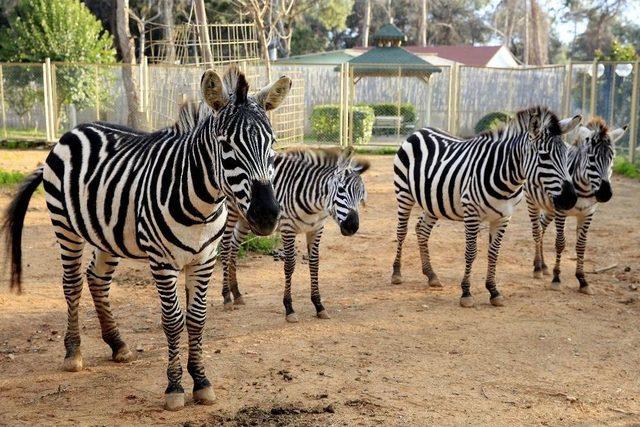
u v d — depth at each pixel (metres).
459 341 6.15
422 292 7.76
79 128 5.35
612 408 4.84
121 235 4.80
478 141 7.29
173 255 4.47
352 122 22.61
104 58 26.95
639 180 15.55
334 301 7.36
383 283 8.13
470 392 5.06
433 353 5.84
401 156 8.15
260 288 7.84
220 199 4.44
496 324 6.64
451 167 7.38
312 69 26.17
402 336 6.25
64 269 5.35
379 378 5.27
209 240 4.54
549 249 9.80
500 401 4.91
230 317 6.77
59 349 5.84
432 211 7.66
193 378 4.78
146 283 7.92
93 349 5.84
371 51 24.88
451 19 58.41
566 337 6.31
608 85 18.20
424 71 22.98
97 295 5.45
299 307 7.12
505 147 6.87
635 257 9.37
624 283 8.22
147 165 4.61
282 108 17.86
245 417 4.54
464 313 6.98
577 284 8.16
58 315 6.78
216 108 4.13
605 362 5.73
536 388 5.16
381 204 13.26
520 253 9.59
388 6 54.12
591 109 18.67
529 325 6.63
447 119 23.56
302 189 6.43
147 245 4.54
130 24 34.69
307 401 4.82
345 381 5.20
